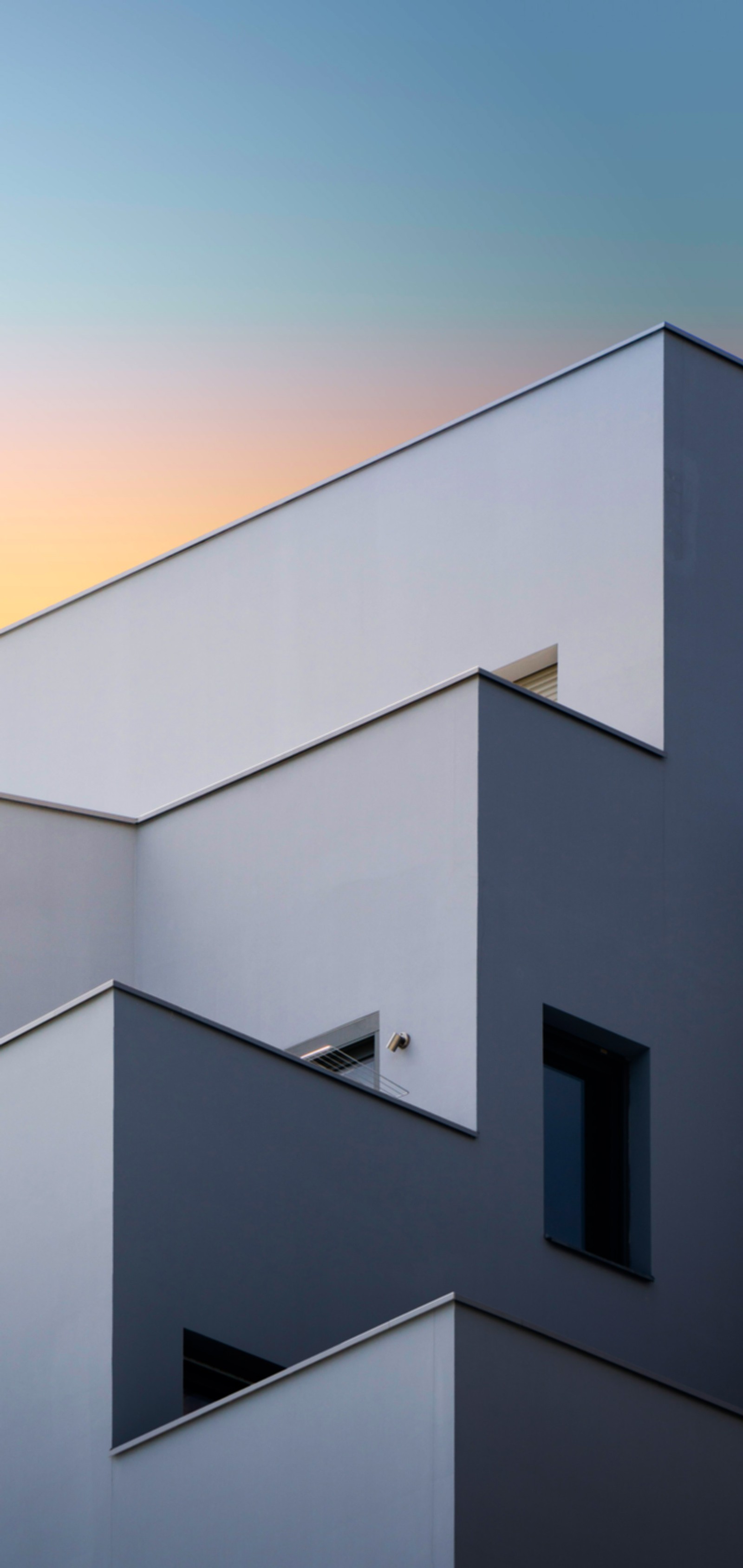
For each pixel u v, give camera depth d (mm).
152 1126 14797
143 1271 14438
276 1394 13398
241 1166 15156
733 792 19141
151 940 19281
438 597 20266
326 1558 12820
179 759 21734
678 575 19078
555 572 19578
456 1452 12531
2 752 23109
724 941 18781
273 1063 15586
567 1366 13297
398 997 17312
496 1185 16578
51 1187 14883
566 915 17609
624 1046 17859
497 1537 12547
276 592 21500
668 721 18750
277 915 18438
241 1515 13258
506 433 20281
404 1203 15977
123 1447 13898
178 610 22250
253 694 21344
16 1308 14844
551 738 17938
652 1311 17297
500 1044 16875
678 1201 17781
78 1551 13930
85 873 19406
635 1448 13461
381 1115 16078
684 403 19531
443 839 17406
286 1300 15094
